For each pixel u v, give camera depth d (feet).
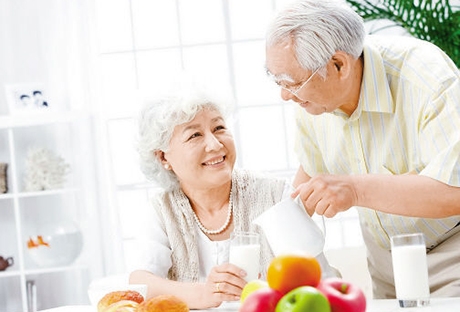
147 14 16.03
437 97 6.28
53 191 14.85
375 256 7.55
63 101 15.75
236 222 6.96
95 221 15.43
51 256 14.53
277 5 15.88
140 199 15.89
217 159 6.73
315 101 6.50
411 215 6.13
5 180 15.06
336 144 7.20
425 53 6.59
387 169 6.86
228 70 15.90
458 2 15.16
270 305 3.94
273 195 7.07
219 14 15.97
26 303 14.79
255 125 15.78
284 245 5.74
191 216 7.05
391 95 6.64
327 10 6.32
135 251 7.09
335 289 4.06
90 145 15.52
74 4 15.75
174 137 6.81
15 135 15.69
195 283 6.26
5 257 15.67
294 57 6.31
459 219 6.88
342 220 15.57
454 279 6.89
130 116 15.92
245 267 5.92
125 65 16.02
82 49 15.70
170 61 15.99
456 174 6.00
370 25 15.17
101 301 5.37
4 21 15.90
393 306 5.53
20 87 15.01
